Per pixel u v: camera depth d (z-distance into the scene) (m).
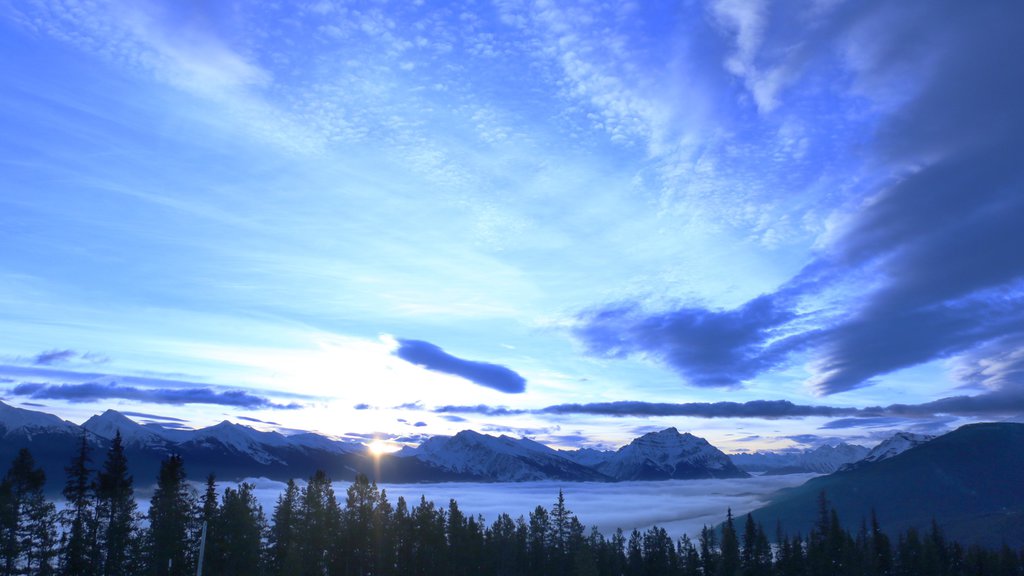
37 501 73.50
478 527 136.62
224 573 85.69
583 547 126.00
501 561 135.25
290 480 110.00
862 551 161.12
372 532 115.44
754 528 168.50
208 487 91.38
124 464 83.69
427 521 122.19
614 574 150.50
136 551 79.75
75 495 78.00
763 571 159.25
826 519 174.38
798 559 160.50
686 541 196.75
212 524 88.25
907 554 170.00
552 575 134.25
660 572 153.12
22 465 74.19
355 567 112.69
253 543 90.06
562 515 139.50
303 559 101.81
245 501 93.12
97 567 77.25
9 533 70.38
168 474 87.19
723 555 162.25
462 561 122.88
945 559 175.38
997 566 167.25
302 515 107.06
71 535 76.12
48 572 72.19
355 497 116.81
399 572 118.19
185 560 84.88
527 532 142.88
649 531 181.62
